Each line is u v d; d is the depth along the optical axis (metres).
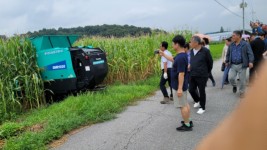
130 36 16.47
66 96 11.75
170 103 9.70
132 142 6.31
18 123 8.03
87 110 8.53
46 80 11.47
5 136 7.17
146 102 10.05
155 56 15.28
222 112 8.25
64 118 7.89
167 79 9.81
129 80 14.52
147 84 13.29
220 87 11.98
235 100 9.56
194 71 8.24
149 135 6.67
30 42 11.16
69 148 6.18
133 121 7.81
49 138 6.59
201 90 8.23
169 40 17.33
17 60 10.80
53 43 11.98
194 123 7.35
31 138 6.41
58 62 11.28
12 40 11.05
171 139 6.34
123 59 14.70
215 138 0.57
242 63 9.60
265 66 0.55
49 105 10.83
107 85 13.69
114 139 6.54
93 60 11.61
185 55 6.46
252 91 0.55
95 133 7.00
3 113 9.82
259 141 0.52
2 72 10.39
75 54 11.40
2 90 10.02
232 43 9.88
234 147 0.54
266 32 12.27
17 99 10.52
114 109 8.86
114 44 14.99
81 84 11.39
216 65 19.97
